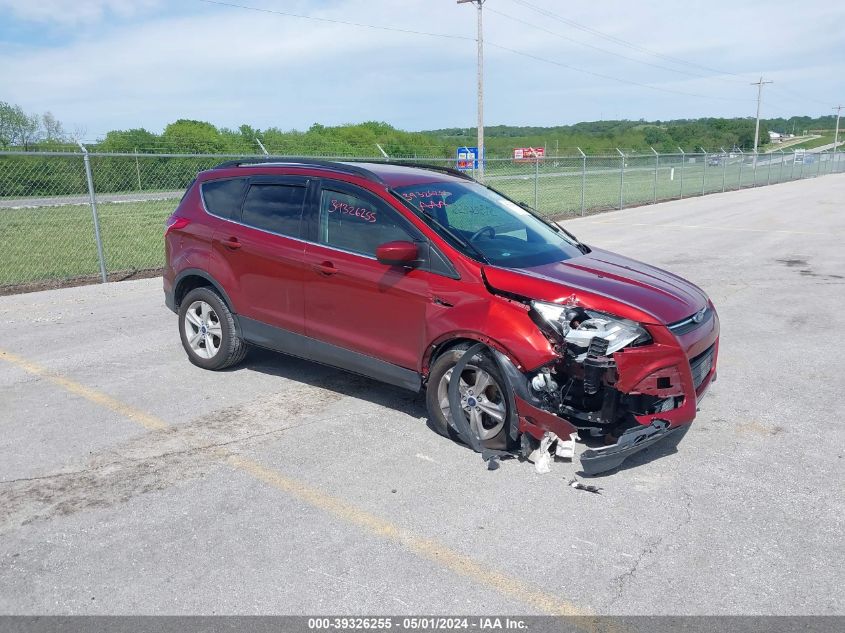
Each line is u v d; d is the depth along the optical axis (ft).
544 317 13.41
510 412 13.73
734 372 20.33
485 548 11.34
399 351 15.58
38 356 21.30
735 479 13.76
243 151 70.28
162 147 67.26
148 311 27.35
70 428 15.93
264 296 17.94
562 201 83.05
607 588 10.37
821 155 181.06
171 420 16.43
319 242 16.88
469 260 14.58
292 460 14.39
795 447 15.24
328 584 10.41
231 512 12.39
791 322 26.02
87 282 34.01
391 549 11.29
